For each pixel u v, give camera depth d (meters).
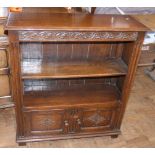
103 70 1.87
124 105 2.02
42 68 1.82
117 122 2.11
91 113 1.99
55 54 1.95
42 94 2.03
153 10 2.76
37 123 1.94
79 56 2.01
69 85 2.19
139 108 2.66
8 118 2.34
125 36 1.64
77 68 1.87
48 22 1.58
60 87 2.15
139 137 2.23
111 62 2.00
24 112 1.84
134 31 1.61
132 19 1.84
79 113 1.96
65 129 2.03
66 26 1.52
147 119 2.49
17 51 1.56
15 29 1.43
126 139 2.19
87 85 2.21
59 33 1.52
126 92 1.95
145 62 3.10
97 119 2.04
